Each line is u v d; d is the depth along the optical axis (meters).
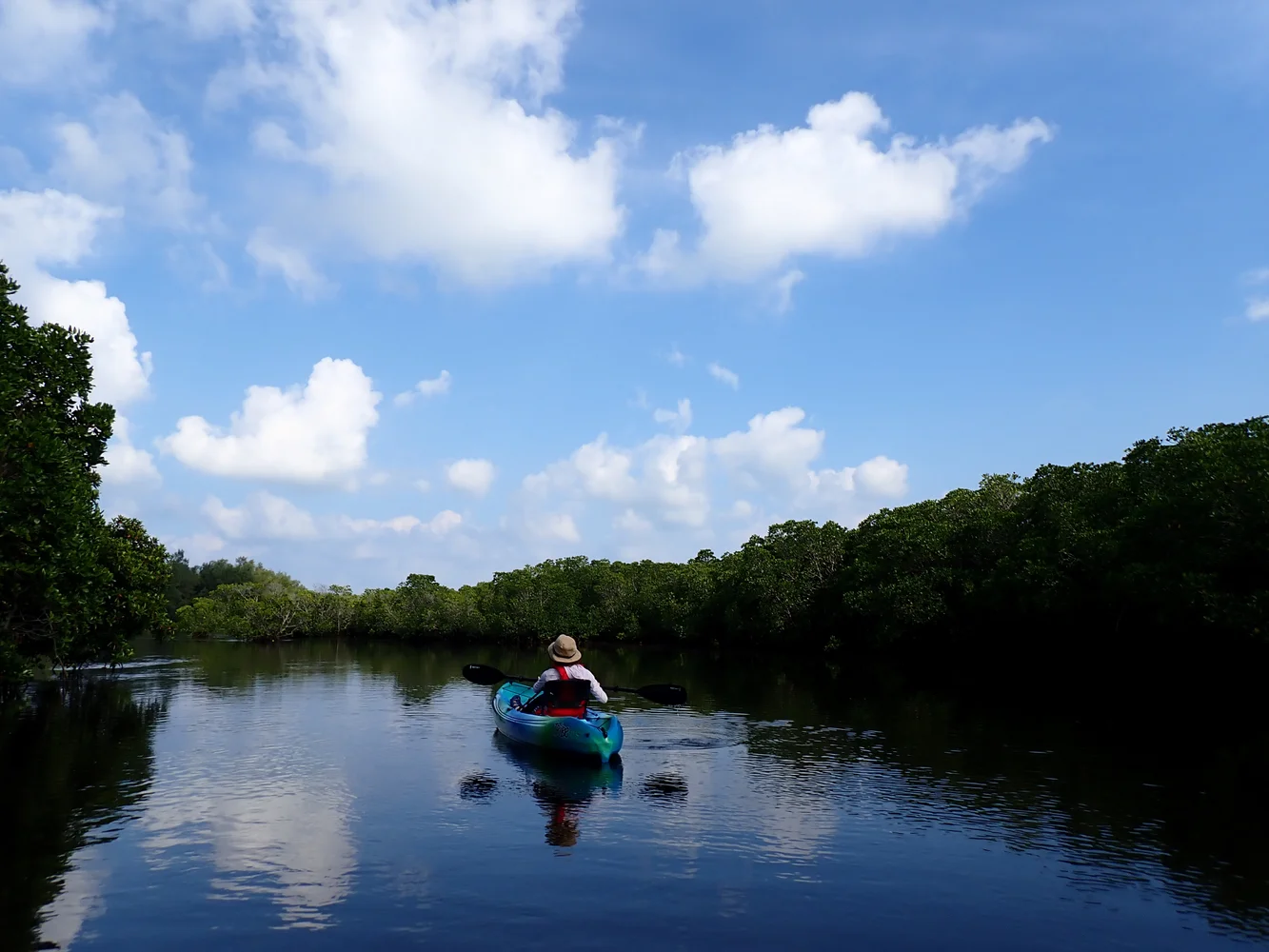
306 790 11.86
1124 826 10.16
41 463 15.41
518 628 74.50
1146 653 32.41
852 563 51.16
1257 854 9.09
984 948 6.69
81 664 27.66
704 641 72.56
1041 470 38.81
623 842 9.40
